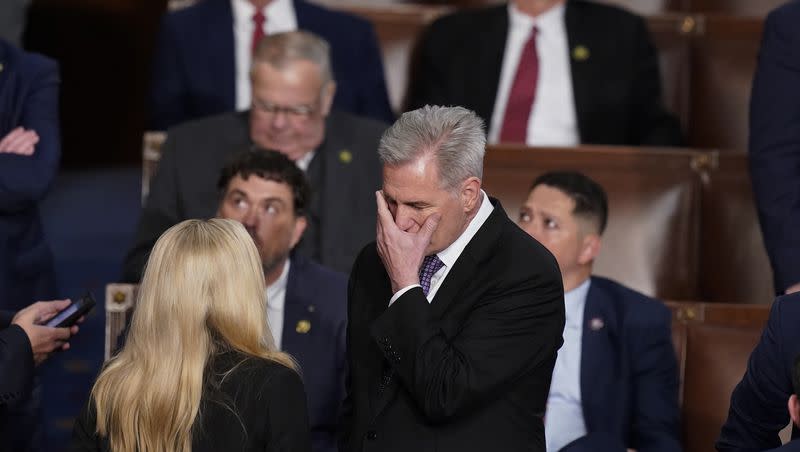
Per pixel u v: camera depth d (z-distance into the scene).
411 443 8.96
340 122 14.70
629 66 17.17
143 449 8.62
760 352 9.02
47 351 11.11
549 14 17.31
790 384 8.79
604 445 11.62
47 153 13.23
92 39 30.83
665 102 18.02
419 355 8.68
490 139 17.17
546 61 17.20
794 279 11.82
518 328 8.91
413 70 18.66
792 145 12.16
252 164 12.16
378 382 9.23
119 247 21.47
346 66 17.25
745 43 17.84
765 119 12.35
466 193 8.97
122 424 8.66
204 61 16.98
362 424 9.20
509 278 9.01
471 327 8.95
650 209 15.12
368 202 14.31
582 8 17.48
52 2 30.58
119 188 26.78
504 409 8.98
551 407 12.42
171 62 17.08
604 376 12.36
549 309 9.00
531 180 14.96
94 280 19.78
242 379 8.70
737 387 9.31
